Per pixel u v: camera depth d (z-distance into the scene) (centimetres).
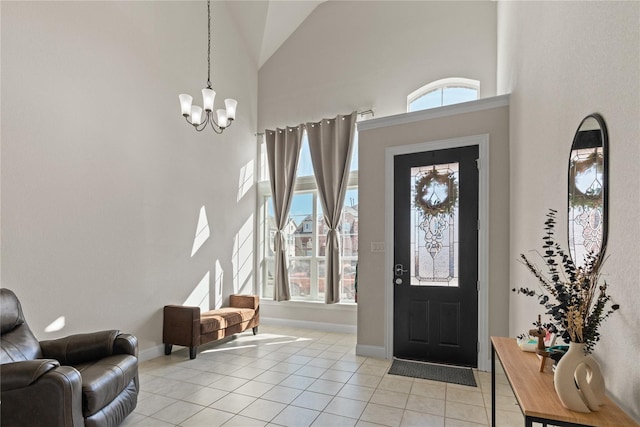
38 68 293
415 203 393
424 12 502
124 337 272
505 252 351
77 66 324
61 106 310
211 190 495
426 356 378
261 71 612
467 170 371
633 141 127
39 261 291
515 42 329
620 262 136
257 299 505
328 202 525
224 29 531
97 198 339
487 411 267
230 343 456
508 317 347
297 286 565
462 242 369
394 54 516
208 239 487
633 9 127
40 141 293
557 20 210
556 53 212
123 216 365
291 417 258
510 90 354
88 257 330
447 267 374
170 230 425
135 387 266
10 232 273
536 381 157
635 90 125
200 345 417
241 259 556
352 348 433
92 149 336
